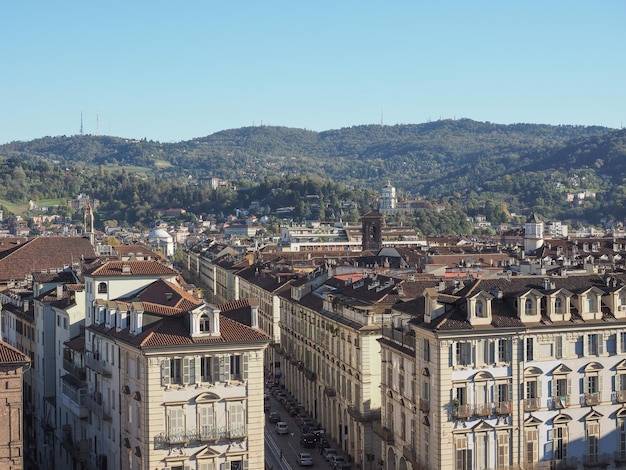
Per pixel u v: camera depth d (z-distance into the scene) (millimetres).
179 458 94062
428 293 104812
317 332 160250
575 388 106812
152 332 95188
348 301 145375
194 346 94500
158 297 110375
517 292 107625
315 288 178250
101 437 112125
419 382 107125
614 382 108625
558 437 105938
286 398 179125
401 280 144875
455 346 101750
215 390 95812
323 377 155625
